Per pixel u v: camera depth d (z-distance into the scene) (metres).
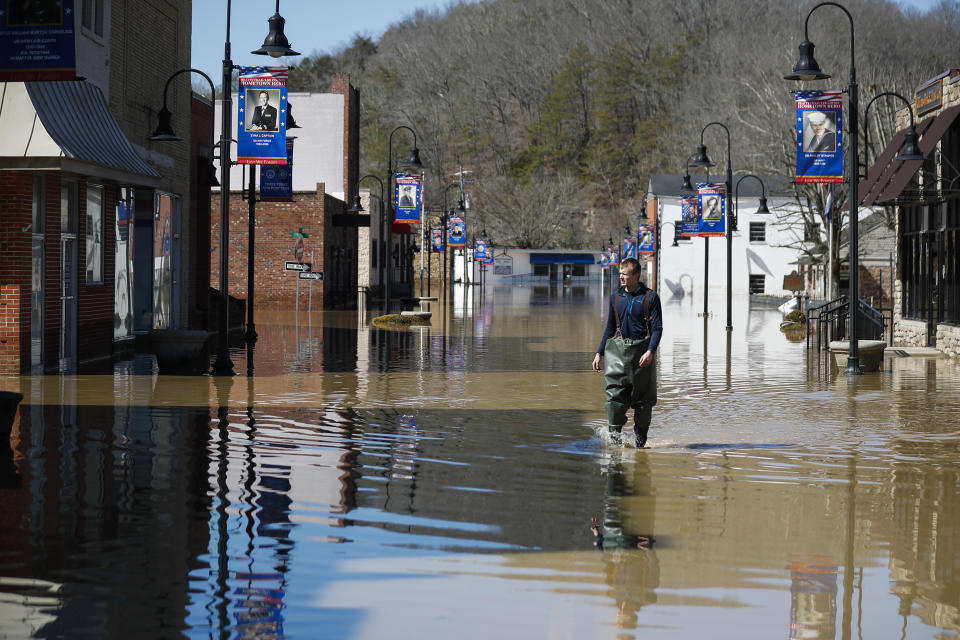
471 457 24.95
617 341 26.64
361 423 30.47
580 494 20.88
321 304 110.69
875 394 38.81
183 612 13.56
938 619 13.74
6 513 18.61
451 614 13.66
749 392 39.41
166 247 61.59
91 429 28.44
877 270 136.12
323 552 16.41
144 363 48.53
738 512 19.42
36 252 42.88
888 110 110.56
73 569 15.28
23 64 31.70
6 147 37.75
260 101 48.06
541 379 43.47
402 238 191.00
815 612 13.91
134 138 53.56
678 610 13.93
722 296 171.38
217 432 28.22
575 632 13.05
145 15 55.00
